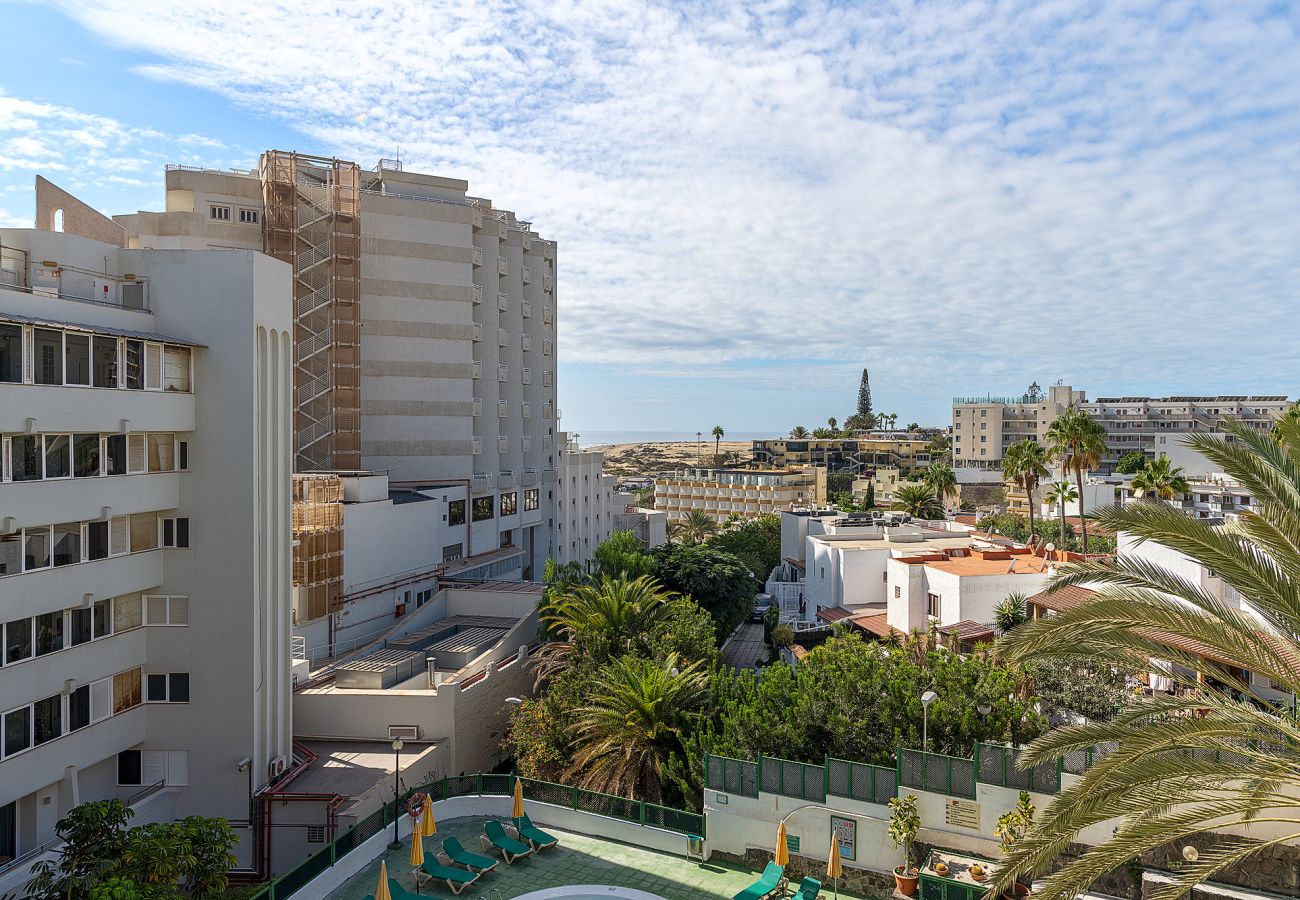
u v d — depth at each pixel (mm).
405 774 31359
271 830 28766
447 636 46344
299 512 41938
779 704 27906
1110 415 153125
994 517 100438
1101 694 29406
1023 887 20406
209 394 29141
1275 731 17500
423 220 65125
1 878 22078
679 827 25312
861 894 22781
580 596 42094
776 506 136000
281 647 31047
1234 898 18984
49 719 24859
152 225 59875
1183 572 35344
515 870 24109
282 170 60156
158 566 28891
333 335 60031
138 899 19000
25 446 23484
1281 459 15914
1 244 26719
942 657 29516
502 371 73938
